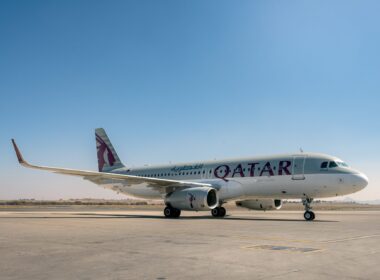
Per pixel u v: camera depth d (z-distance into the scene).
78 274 6.59
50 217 24.92
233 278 6.27
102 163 36.84
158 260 7.86
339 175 22.17
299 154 24.28
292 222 19.67
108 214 30.89
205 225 17.27
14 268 7.11
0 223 18.59
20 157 23.03
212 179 27.50
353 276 6.41
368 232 13.80
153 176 32.00
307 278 6.26
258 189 25.11
